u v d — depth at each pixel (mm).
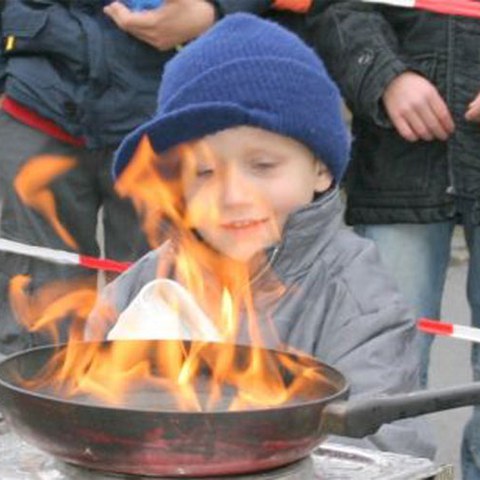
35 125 6605
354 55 5973
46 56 6512
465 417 8617
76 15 6414
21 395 2514
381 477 2721
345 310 3795
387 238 6121
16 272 6902
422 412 2555
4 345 6910
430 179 6000
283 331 3793
